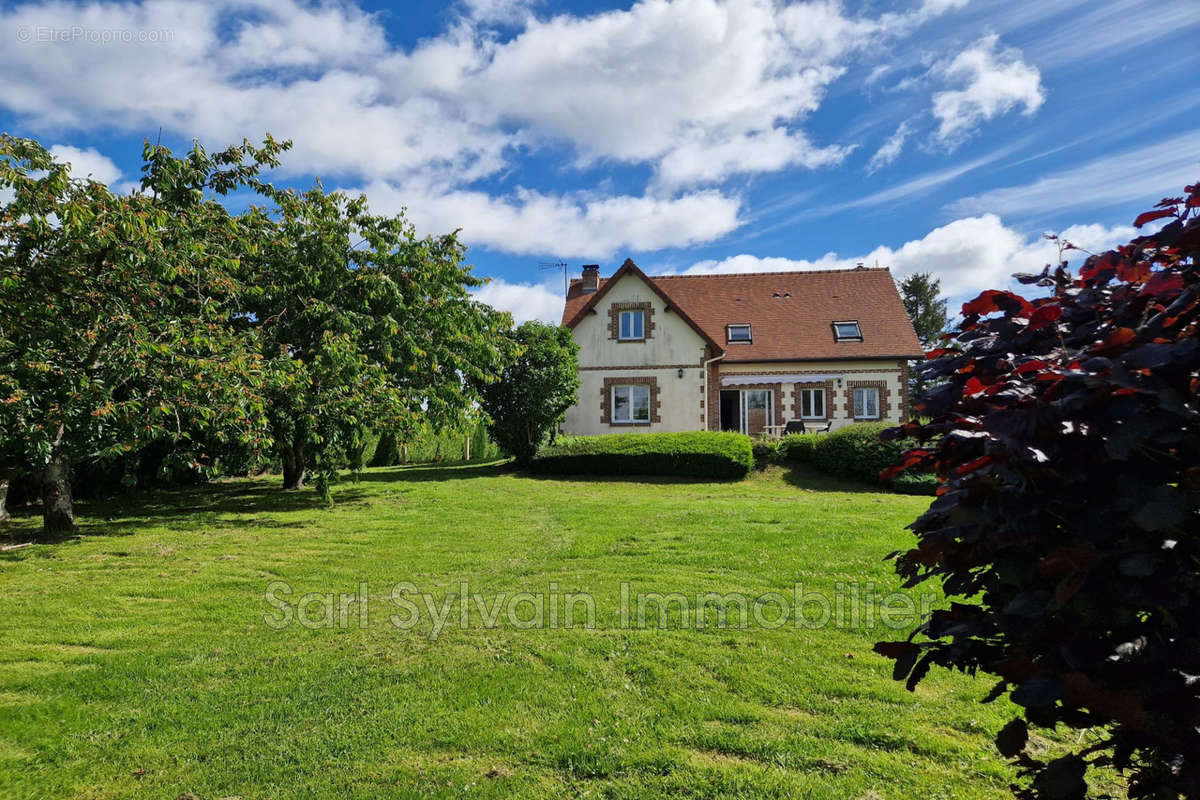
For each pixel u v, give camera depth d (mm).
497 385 19578
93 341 8633
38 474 10352
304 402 11516
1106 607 1443
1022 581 1582
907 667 1803
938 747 3186
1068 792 1505
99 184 8430
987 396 1618
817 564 6855
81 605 5898
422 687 4008
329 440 11984
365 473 20234
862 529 8914
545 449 18906
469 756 3215
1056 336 1818
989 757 3096
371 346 13406
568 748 3244
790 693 3826
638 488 16453
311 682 4109
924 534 1878
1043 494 1522
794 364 23422
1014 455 1452
